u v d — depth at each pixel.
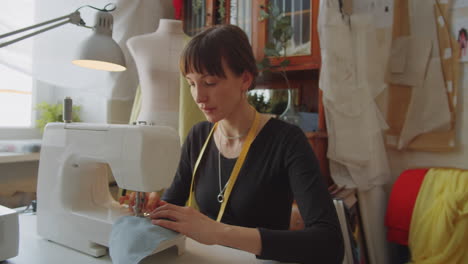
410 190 1.41
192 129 1.05
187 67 0.74
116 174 0.70
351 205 1.38
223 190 0.88
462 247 1.17
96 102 1.90
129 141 0.68
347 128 1.51
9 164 1.49
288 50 1.70
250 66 0.78
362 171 1.53
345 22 1.52
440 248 1.21
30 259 0.65
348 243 1.30
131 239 0.58
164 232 0.60
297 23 1.68
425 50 1.56
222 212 0.85
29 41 1.50
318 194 0.74
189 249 0.72
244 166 0.86
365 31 1.55
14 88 1.68
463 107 1.52
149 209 0.79
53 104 1.88
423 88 1.57
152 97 1.47
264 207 0.84
